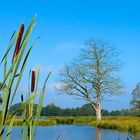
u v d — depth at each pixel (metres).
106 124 38.75
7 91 1.80
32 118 2.24
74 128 37.31
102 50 52.03
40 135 25.20
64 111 72.00
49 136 24.42
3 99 1.81
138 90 66.12
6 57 1.93
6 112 1.80
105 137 25.12
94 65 51.97
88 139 23.95
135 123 32.91
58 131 29.92
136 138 21.45
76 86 52.38
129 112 68.44
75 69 52.31
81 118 53.59
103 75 52.03
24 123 2.24
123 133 28.58
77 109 76.19
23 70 1.84
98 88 52.47
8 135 1.99
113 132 30.39
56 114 68.88
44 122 44.03
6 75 1.81
